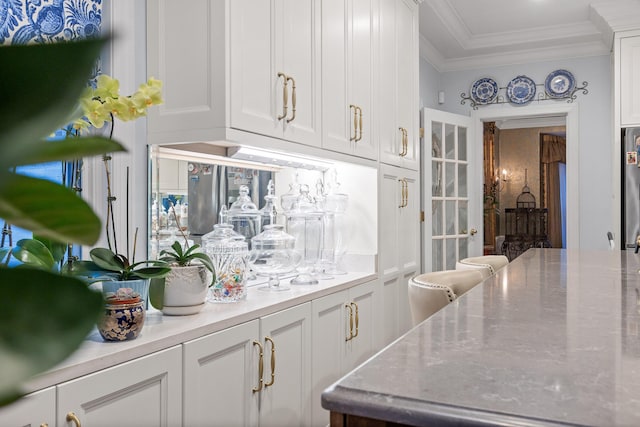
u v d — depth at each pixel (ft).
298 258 7.64
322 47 7.79
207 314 5.63
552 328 2.92
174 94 6.06
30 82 0.53
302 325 6.91
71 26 5.28
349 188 9.80
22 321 0.59
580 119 16.42
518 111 17.07
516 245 29.43
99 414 4.04
